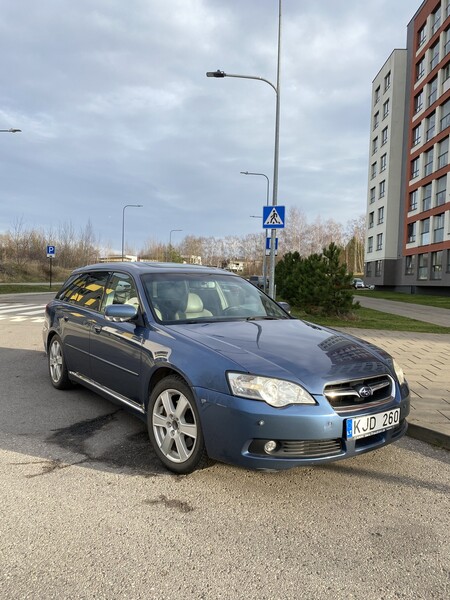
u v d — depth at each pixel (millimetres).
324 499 3051
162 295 4180
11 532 2594
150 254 102000
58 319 5504
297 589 2170
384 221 45562
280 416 2826
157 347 3561
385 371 3354
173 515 2807
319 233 90000
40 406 4949
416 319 15586
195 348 3303
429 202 36594
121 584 2182
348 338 3906
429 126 36719
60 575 2238
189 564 2340
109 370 4289
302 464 2871
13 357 7715
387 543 2566
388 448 3992
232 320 4105
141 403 3803
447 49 33219
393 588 2189
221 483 3236
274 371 2973
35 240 59469
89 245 69188
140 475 3334
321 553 2457
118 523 2705
